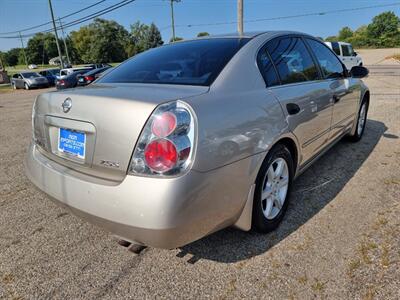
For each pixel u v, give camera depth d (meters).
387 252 2.05
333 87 3.11
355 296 1.72
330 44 14.74
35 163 2.16
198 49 2.39
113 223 1.61
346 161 3.68
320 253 2.08
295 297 1.73
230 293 1.79
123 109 1.61
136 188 1.54
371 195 2.83
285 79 2.44
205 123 1.62
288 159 2.40
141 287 1.87
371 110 6.59
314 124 2.71
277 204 2.39
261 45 2.38
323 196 2.85
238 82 2.01
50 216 2.72
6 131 6.33
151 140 1.52
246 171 1.89
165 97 1.65
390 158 3.73
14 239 2.39
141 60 2.56
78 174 1.81
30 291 1.87
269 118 2.06
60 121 1.94
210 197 1.66
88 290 1.86
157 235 1.53
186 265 2.04
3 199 3.06
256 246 2.19
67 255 2.18
